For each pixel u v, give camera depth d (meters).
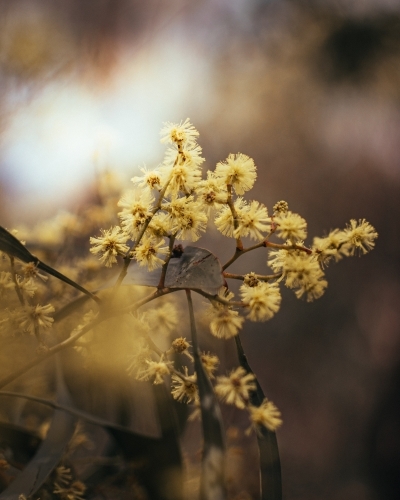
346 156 0.59
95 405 0.24
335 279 0.67
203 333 0.26
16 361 0.23
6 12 0.29
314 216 0.63
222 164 0.19
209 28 0.51
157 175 0.19
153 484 0.20
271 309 0.18
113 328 0.21
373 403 0.63
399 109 0.53
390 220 0.63
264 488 0.18
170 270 0.19
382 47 0.50
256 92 0.55
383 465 0.59
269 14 0.53
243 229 0.19
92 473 0.24
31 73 0.28
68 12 0.34
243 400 0.18
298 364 0.65
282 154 0.58
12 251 0.19
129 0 0.40
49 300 0.25
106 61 0.33
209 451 0.16
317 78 0.53
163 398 0.21
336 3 0.51
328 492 0.57
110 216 0.27
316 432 0.63
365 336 0.66
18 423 0.25
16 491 0.20
